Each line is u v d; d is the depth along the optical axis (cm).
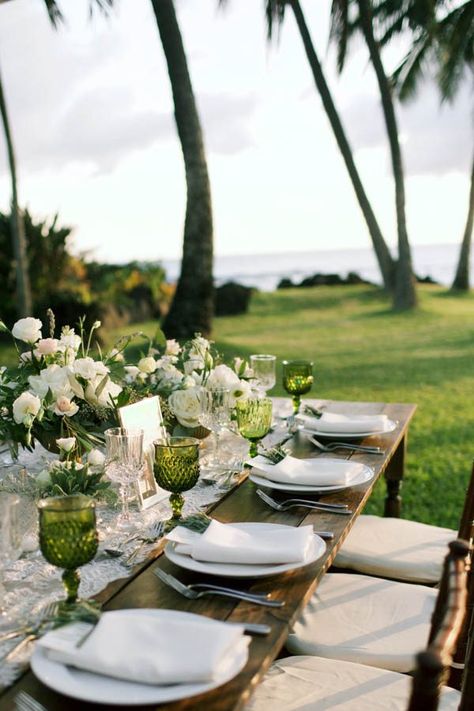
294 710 156
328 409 328
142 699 103
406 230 1506
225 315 1623
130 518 185
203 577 150
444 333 1266
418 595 209
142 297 1399
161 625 117
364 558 241
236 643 115
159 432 219
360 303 1733
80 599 135
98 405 202
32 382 198
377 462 238
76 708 107
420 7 1309
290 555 148
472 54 1469
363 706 158
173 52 962
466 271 1869
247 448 253
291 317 1593
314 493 203
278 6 1117
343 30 1252
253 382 280
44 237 1283
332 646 185
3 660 119
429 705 91
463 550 126
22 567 156
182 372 274
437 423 667
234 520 184
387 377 905
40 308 1212
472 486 205
